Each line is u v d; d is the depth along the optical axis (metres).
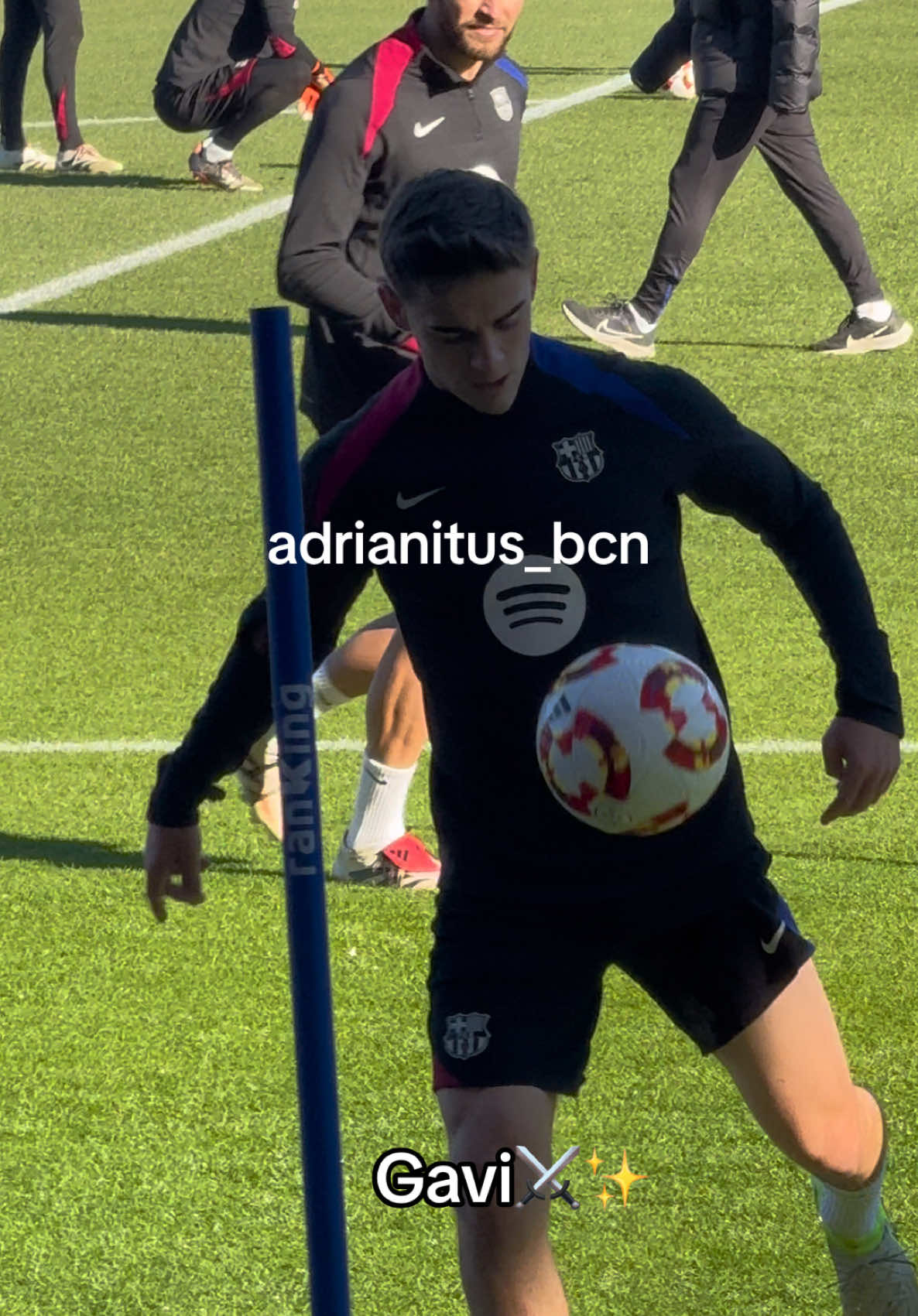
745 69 17.92
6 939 9.19
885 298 19.97
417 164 9.35
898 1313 5.98
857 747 5.53
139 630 13.30
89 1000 8.66
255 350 4.46
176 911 9.44
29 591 14.03
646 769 5.12
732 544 14.67
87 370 19.61
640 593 5.36
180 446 17.34
